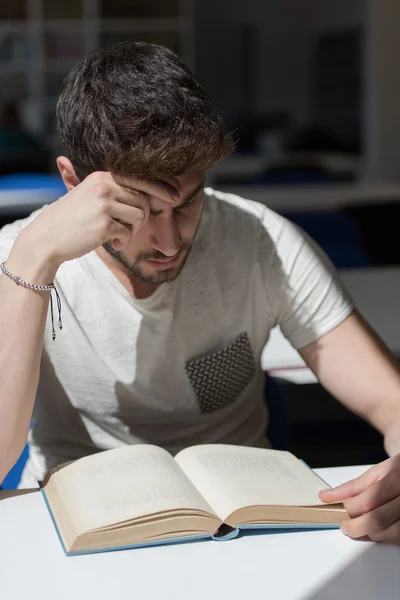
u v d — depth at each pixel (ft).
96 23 31.81
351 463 8.69
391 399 5.27
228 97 41.93
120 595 3.51
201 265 5.43
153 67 4.39
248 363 5.76
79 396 5.51
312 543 3.96
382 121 28.19
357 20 34.06
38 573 3.69
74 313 5.33
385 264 16.37
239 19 40.88
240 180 26.73
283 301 5.65
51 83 31.83
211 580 3.63
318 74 38.93
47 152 26.30
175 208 4.43
